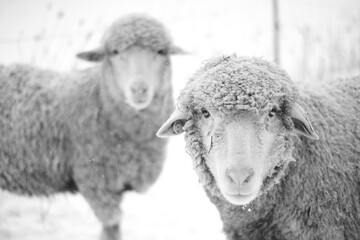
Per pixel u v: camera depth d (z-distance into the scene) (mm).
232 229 1353
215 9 8445
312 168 1277
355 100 1423
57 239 2225
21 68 2160
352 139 1327
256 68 1210
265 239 1328
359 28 4141
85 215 2506
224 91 1176
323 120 1327
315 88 1447
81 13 8938
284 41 5145
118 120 1956
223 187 1155
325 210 1265
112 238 2002
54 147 1988
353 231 1280
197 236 2236
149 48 1979
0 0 9430
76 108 1986
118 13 8961
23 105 2033
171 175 3039
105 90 1967
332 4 7148
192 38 5918
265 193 1262
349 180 1286
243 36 5781
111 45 1988
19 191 2061
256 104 1165
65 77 2125
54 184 2023
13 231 2279
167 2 8039
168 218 2449
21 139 1998
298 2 7512
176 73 4262
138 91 1898
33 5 9188
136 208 2586
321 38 3988
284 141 1216
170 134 1300
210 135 1203
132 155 1986
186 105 1246
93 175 1957
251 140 1156
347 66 3533
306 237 1279
